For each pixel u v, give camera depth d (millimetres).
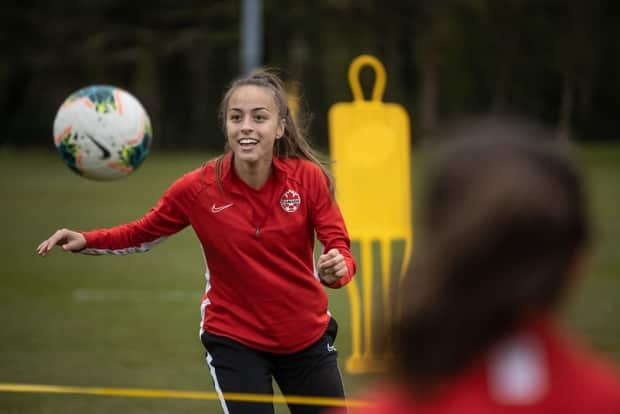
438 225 3068
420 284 3094
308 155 9820
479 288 3012
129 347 17906
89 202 48750
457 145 3104
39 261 29578
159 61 105938
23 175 67438
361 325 19500
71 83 111875
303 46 99188
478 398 3143
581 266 3178
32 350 17594
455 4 99000
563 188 2988
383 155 15492
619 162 70188
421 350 3117
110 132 11180
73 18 111562
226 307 9422
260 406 9070
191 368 16281
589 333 18297
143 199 50125
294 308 9305
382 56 99688
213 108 107188
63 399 14188
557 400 3127
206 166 9633
